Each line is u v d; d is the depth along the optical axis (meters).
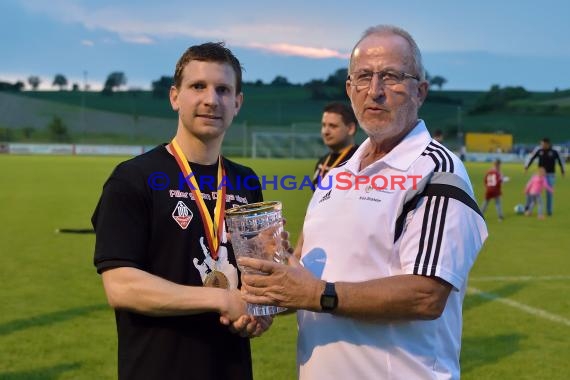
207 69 2.92
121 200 2.77
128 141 74.00
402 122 2.76
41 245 11.39
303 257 2.94
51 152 61.03
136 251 2.74
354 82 2.81
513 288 8.45
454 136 77.12
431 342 2.69
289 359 5.57
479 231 2.62
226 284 2.90
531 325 6.71
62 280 8.51
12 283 8.29
